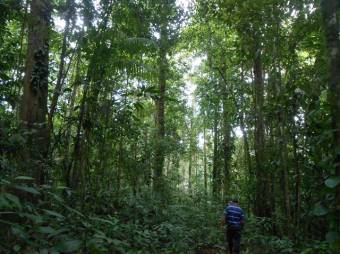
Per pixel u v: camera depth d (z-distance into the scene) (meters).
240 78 17.58
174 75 23.98
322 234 9.23
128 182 13.84
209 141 29.94
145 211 11.45
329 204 4.44
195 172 41.81
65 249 4.35
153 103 22.56
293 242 9.90
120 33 9.80
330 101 4.29
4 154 6.93
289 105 9.89
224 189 19.81
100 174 10.84
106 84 9.98
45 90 8.66
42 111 8.50
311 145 6.00
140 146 16.05
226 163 19.86
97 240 5.13
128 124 10.90
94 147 10.73
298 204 9.77
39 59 8.62
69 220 5.17
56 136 9.52
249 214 13.80
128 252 6.88
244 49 10.68
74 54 10.34
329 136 4.54
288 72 10.70
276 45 10.44
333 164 4.14
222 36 18.47
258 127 13.96
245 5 9.59
